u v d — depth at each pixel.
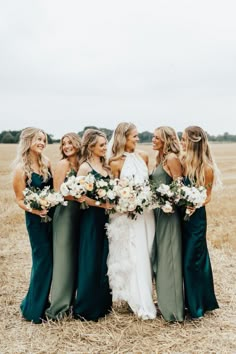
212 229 10.62
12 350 4.59
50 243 5.39
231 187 18.73
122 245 5.34
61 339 4.82
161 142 5.43
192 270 5.28
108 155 5.50
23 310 5.41
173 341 4.74
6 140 55.50
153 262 5.49
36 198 5.02
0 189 18.02
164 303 5.24
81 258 5.30
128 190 5.01
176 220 5.29
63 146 5.44
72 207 5.30
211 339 4.79
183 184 5.19
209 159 5.38
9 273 7.25
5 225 11.35
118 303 5.84
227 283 6.63
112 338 4.83
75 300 5.43
